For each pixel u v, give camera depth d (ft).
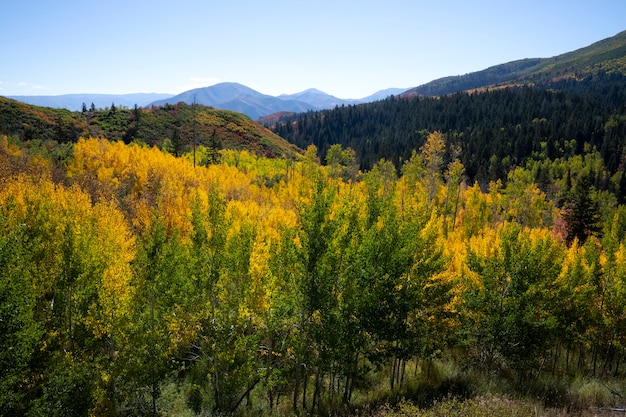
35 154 155.53
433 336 54.03
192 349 69.00
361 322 44.78
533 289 52.90
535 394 49.93
